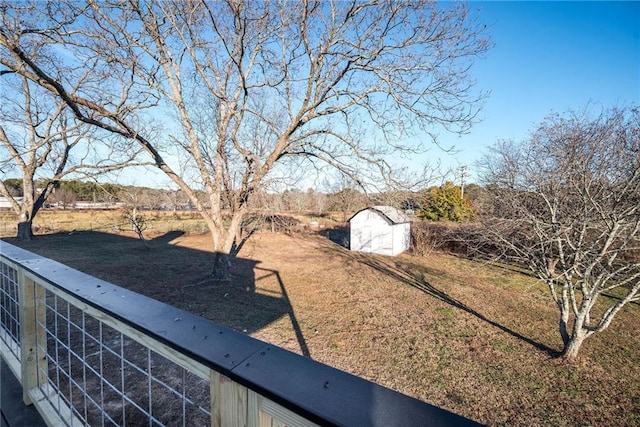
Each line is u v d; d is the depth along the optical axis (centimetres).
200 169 716
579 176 404
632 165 361
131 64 566
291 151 698
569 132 479
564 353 400
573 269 386
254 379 59
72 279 133
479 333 469
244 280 748
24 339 167
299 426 54
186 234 1599
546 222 411
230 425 67
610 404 306
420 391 319
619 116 441
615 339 460
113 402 250
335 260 1061
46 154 1009
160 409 245
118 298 109
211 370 69
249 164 699
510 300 648
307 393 55
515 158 558
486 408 296
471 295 680
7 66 427
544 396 317
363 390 55
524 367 372
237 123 668
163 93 642
